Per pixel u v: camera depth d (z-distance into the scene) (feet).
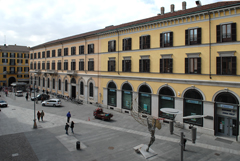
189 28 72.79
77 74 134.41
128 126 77.97
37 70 193.47
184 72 74.69
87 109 110.22
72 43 140.36
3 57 240.12
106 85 110.42
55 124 80.74
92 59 121.19
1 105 117.29
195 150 55.01
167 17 78.43
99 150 54.24
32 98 144.77
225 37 64.59
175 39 77.51
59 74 157.69
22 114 98.78
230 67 63.46
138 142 60.85
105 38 111.04
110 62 108.27
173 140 62.49
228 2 67.77
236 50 62.03
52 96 159.22
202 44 69.46
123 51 99.81
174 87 77.56
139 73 91.50
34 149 54.44
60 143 59.21
